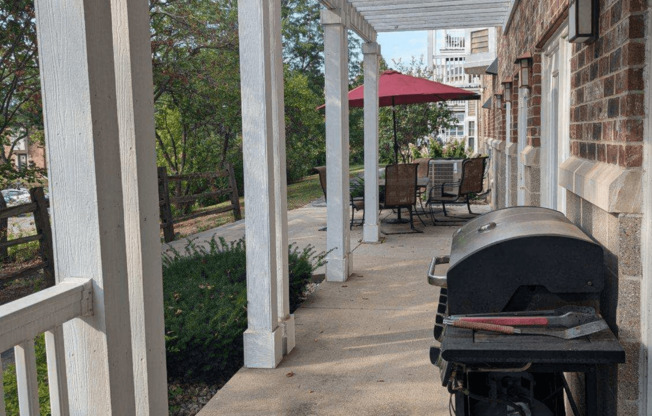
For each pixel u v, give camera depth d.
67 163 1.77
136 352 2.33
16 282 7.87
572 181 2.93
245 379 3.84
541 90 5.57
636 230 2.19
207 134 17.12
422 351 4.23
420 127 16.52
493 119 12.31
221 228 10.74
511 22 8.02
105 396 1.83
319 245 8.62
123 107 2.24
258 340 4.01
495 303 2.23
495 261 2.22
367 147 8.38
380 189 10.39
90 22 1.74
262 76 3.87
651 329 2.18
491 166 12.12
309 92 20.27
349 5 6.91
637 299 2.20
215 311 4.20
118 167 1.87
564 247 2.18
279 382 3.78
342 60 6.39
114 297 1.84
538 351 1.96
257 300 4.01
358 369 3.95
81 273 1.80
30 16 9.12
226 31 14.59
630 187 2.16
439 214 11.26
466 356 2.00
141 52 2.29
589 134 2.81
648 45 2.12
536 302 2.27
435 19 8.59
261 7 3.81
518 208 2.95
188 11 13.28
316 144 23.78
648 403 2.21
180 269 5.29
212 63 14.26
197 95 14.80
